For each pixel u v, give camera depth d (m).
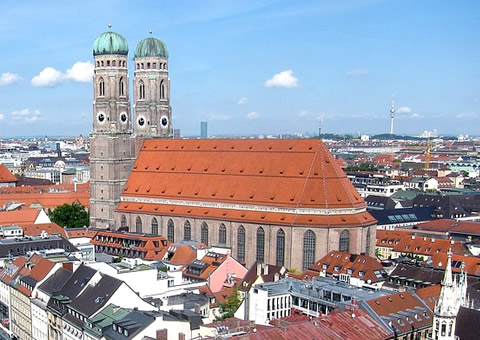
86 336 112.62
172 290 143.88
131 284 135.00
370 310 108.31
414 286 153.38
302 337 94.88
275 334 93.94
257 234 196.00
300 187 192.38
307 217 187.38
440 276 150.50
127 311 111.62
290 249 188.00
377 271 162.88
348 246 188.50
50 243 181.62
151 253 193.75
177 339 106.62
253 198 199.25
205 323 115.25
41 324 135.88
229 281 162.25
